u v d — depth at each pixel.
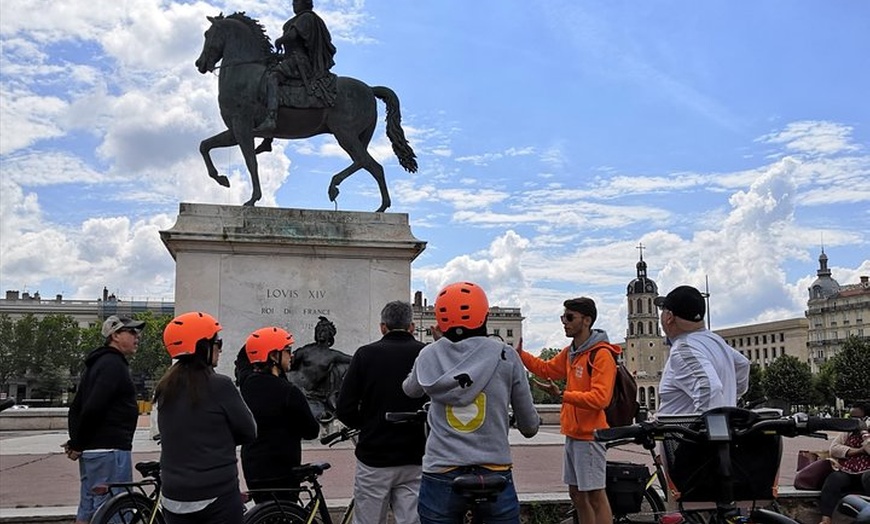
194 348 5.23
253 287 15.10
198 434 5.12
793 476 11.27
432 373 4.71
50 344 136.62
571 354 6.64
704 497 4.31
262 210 15.41
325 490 9.36
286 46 16.50
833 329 161.38
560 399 6.32
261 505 6.10
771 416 4.37
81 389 7.00
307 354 13.63
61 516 7.79
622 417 6.52
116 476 6.93
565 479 6.78
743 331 189.12
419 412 5.54
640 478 7.11
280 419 6.44
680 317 5.37
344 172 16.38
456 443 4.63
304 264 15.39
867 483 8.62
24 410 26.81
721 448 4.14
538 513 8.59
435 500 4.66
